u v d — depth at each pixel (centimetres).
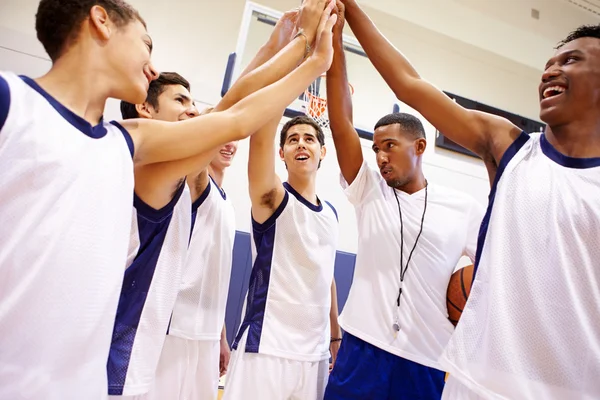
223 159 161
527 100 434
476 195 382
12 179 54
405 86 104
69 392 57
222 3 347
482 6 416
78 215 60
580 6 434
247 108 87
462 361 72
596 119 78
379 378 104
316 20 112
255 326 114
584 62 77
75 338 58
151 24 322
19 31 283
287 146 142
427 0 400
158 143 78
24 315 53
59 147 59
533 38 430
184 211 106
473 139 94
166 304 98
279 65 104
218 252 136
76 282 59
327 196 330
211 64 329
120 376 87
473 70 419
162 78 132
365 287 117
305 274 122
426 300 112
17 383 52
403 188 133
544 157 79
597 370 62
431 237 118
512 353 65
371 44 115
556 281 67
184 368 120
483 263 77
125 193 69
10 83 56
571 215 70
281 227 123
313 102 332
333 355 155
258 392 107
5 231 54
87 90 67
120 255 67
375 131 137
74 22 66
